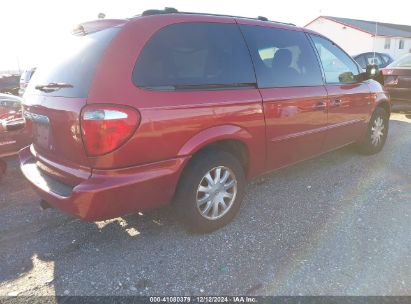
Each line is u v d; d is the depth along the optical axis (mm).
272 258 2701
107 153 2355
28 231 3238
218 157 2967
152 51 2607
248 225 3207
